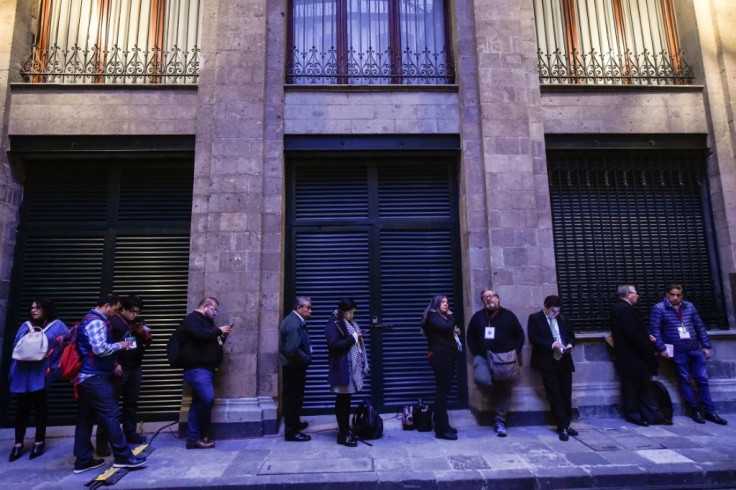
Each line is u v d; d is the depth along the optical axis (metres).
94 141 7.00
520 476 4.53
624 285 6.80
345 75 7.55
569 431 5.79
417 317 7.26
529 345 6.52
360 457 5.13
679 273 7.39
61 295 7.01
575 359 6.79
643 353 6.22
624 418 6.54
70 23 7.63
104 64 7.48
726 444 5.36
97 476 4.69
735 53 7.62
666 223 7.52
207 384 5.64
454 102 7.37
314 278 7.27
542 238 6.85
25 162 7.25
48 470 4.93
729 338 6.88
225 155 6.71
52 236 7.14
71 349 4.75
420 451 5.30
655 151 7.55
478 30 7.30
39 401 5.45
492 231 6.76
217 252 6.48
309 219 7.40
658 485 4.52
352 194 7.53
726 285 7.21
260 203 6.64
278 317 6.54
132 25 7.71
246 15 7.13
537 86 7.32
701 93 7.65
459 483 4.48
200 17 7.76
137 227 7.23
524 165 6.96
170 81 7.56
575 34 8.16
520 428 6.21
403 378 7.09
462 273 7.29
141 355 5.87
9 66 7.01
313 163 7.52
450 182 7.57
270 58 7.23
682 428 6.03
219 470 4.79
